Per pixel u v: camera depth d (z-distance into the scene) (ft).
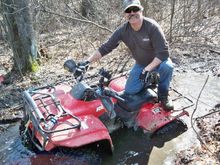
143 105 16.72
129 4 15.23
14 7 22.61
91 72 24.44
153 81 15.40
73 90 15.84
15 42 23.76
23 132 16.52
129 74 17.65
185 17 30.81
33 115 14.53
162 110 16.84
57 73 24.29
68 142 13.60
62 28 33.09
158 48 15.70
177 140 16.58
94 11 32.37
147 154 15.70
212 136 16.67
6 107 19.99
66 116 14.64
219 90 21.57
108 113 14.96
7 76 24.00
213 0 33.94
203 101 20.15
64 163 14.33
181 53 27.96
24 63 24.27
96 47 29.50
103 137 14.17
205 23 32.81
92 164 14.60
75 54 28.27
